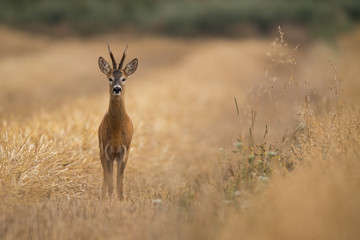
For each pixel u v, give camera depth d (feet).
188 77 167.02
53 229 40.63
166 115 105.70
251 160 56.13
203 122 112.78
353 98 77.30
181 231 38.58
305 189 39.96
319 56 200.44
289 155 56.54
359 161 45.57
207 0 471.21
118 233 40.22
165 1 511.81
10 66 198.29
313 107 65.62
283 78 151.02
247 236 35.65
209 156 84.79
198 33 444.14
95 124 79.61
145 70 231.30
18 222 42.70
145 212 45.34
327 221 35.09
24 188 52.85
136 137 83.51
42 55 279.08
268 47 307.78
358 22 370.12
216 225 38.99
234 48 285.84
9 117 97.66
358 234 33.83
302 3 410.93
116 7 491.72
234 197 46.91
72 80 192.85
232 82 174.40
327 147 50.55
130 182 67.21
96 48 335.06
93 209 47.39
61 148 64.69
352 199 36.86
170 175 71.31
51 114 95.04
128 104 108.88
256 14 432.66
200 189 55.06
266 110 108.99
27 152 58.34
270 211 38.65
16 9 486.79
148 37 432.25
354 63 139.23
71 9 478.18
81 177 61.87
